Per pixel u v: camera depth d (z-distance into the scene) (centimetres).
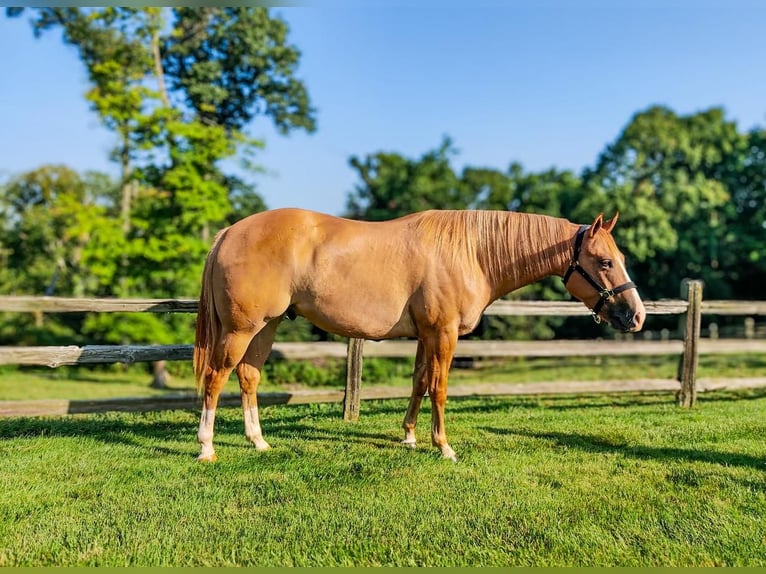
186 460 421
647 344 738
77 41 1958
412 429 472
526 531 311
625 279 430
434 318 417
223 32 2017
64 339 1866
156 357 516
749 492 368
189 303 530
